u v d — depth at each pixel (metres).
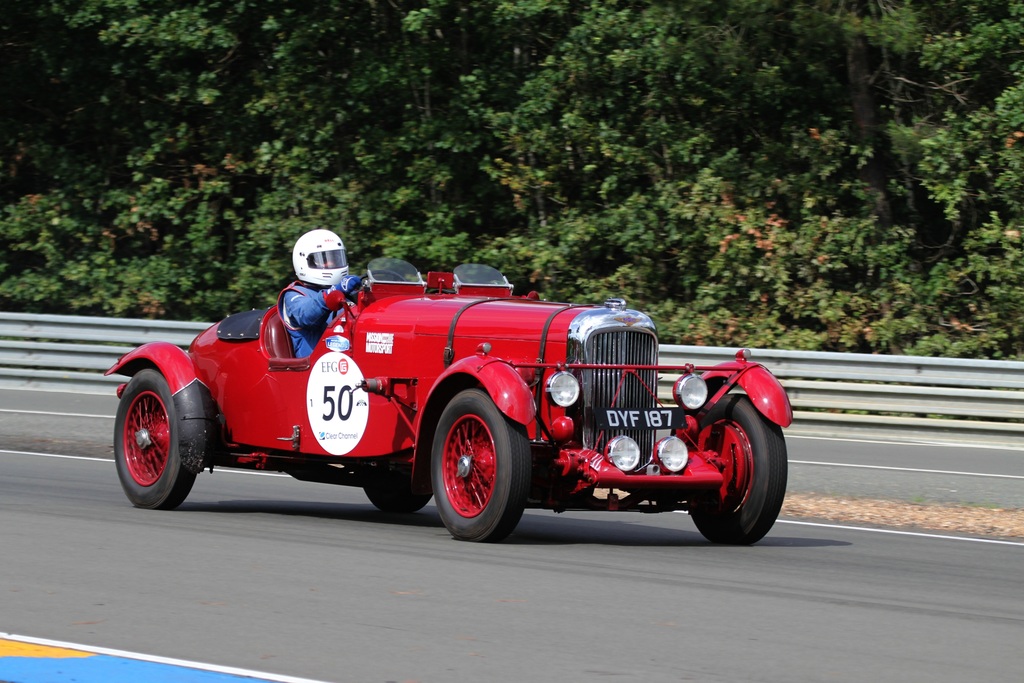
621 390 30.72
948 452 53.44
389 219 79.25
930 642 21.03
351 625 21.16
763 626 21.84
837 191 74.69
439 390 30.64
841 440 57.00
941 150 71.56
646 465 30.36
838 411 60.62
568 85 78.12
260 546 28.73
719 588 25.17
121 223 82.25
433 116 81.00
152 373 35.66
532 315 31.28
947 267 73.69
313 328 35.03
